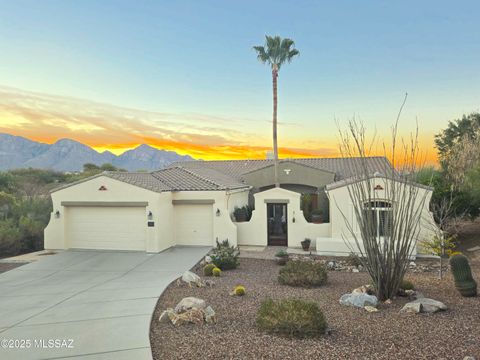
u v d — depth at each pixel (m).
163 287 11.90
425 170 24.34
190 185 20.83
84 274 14.55
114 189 18.89
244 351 6.69
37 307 10.09
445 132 41.78
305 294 11.01
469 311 8.88
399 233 10.07
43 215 23.42
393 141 10.39
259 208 21.20
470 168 24.38
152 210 18.48
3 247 19.19
